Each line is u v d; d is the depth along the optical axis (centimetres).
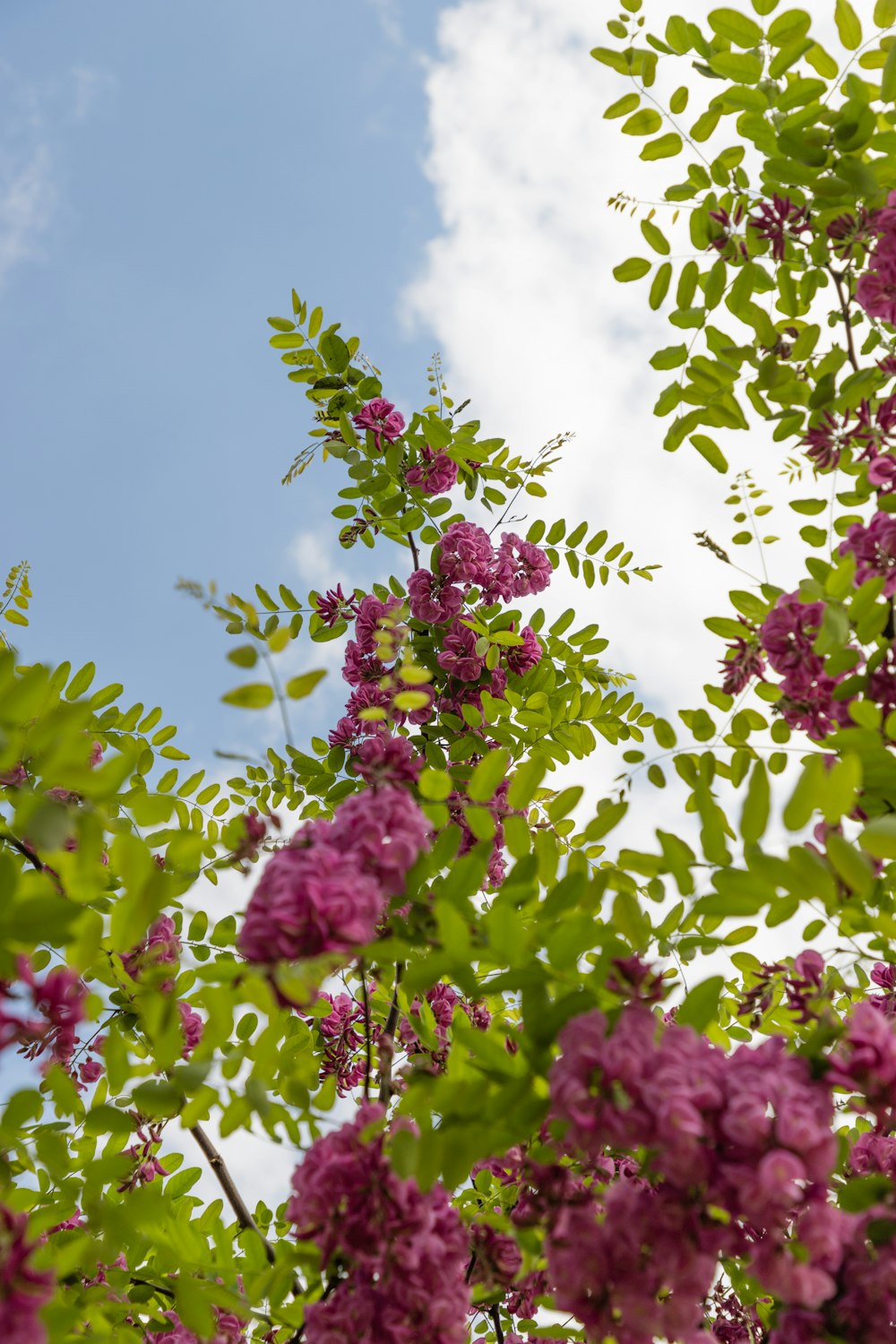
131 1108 263
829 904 189
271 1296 220
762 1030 287
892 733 221
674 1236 181
